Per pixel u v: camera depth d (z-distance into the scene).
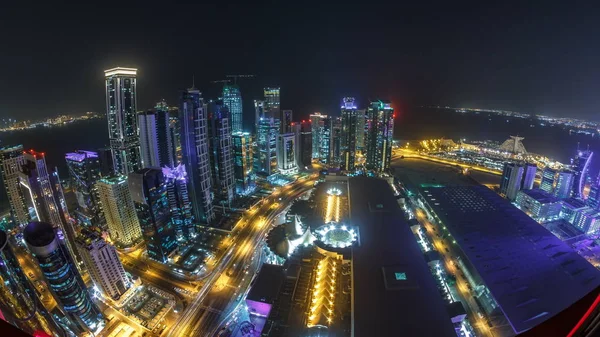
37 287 197.38
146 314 180.88
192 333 169.62
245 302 181.12
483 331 161.25
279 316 157.75
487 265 187.12
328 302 163.88
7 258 110.94
